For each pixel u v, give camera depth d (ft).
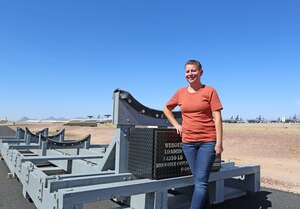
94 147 28.04
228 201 16.70
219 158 14.05
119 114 12.49
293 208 15.66
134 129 12.73
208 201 11.59
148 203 11.68
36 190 12.51
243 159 38.29
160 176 11.73
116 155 12.82
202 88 11.55
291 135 82.48
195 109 11.34
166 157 11.98
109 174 12.50
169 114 12.64
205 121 11.32
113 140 13.66
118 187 10.40
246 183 16.74
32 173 13.64
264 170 29.81
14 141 32.78
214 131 11.35
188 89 12.01
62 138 32.55
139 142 12.39
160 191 11.55
